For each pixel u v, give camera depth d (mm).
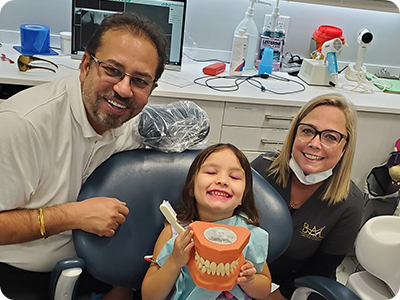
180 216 1223
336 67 2342
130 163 1231
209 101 2053
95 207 1102
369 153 2256
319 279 1151
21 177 1082
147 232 1200
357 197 1462
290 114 2133
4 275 1176
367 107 2131
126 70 1098
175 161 1273
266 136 2170
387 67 2734
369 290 1442
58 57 2297
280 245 1215
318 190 1447
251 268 1073
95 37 1130
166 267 1080
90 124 1187
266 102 2074
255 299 1296
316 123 1376
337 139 1357
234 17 2549
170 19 2250
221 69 2402
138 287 1198
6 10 2361
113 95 1112
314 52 2559
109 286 1346
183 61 2547
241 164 1223
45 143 1107
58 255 1205
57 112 1127
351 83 2490
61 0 2389
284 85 2314
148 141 1281
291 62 2635
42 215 1083
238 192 1172
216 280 1019
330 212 1441
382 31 2682
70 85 1166
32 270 1207
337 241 1473
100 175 1196
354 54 2723
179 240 1049
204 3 2492
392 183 2127
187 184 1226
